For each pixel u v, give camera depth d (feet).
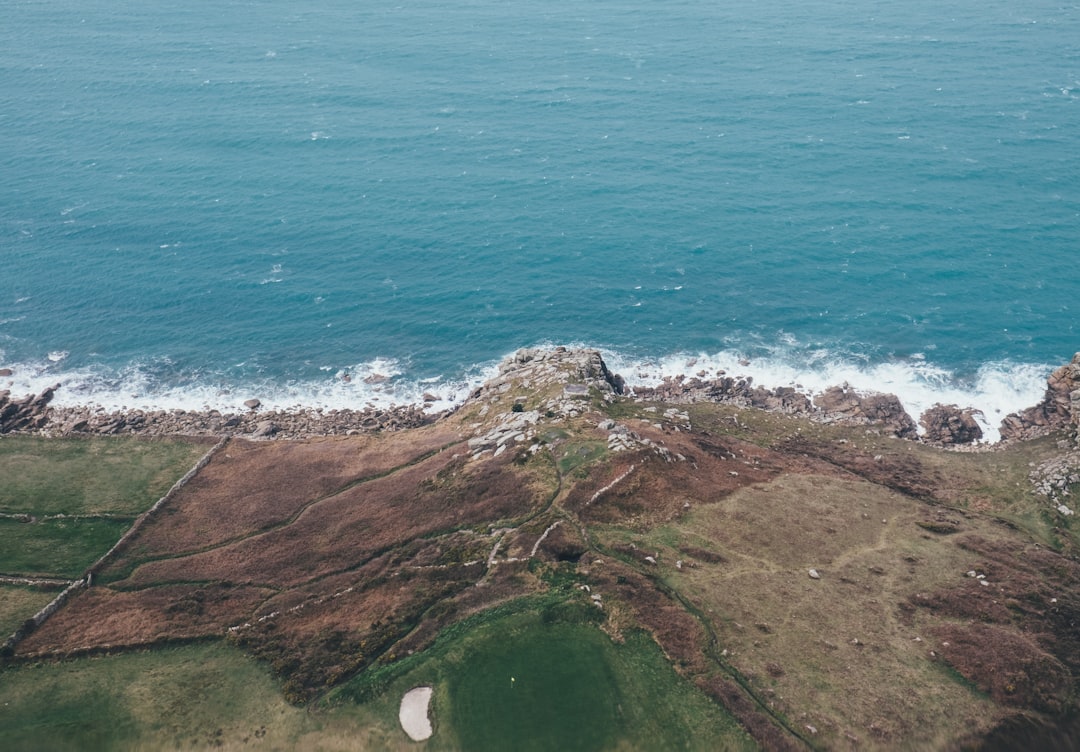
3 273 560.20
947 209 615.57
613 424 345.31
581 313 524.52
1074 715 217.56
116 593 294.66
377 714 230.89
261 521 330.75
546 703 226.99
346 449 384.27
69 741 231.30
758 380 458.91
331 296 544.62
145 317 522.88
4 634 275.59
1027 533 310.24
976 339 482.69
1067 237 573.74
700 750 211.61
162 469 375.66
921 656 236.43
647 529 287.89
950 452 382.83
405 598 269.23
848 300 525.75
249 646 261.65
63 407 440.45
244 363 483.10
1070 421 391.24
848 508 310.86
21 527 335.47
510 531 291.17
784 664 233.35
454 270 570.87
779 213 622.54
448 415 426.92
